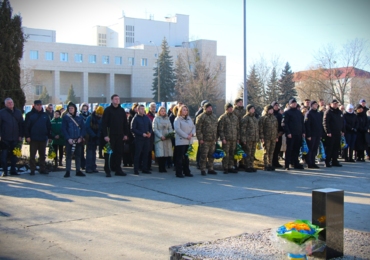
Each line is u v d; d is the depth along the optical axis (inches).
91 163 483.2
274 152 546.9
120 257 206.5
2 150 446.9
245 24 924.6
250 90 1870.1
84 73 3031.5
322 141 560.4
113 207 309.3
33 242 228.5
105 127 453.1
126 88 3235.7
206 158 473.1
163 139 477.4
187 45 3235.7
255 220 275.1
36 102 458.0
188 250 190.2
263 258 178.7
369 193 371.2
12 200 329.7
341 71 1759.4
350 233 221.9
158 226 260.1
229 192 370.6
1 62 532.4
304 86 1846.7
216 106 2509.8
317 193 185.3
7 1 542.9
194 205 318.3
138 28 3582.7
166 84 2733.8
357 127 611.2
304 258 173.6
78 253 211.8
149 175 468.8
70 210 298.7
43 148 463.5
